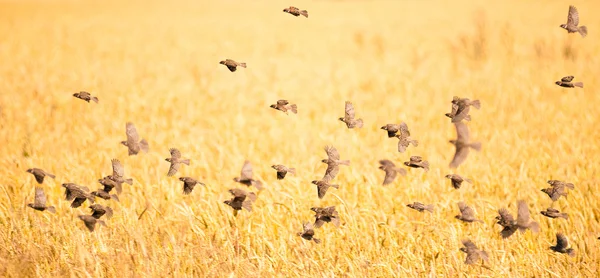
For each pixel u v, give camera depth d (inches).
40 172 732.0
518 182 959.0
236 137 1222.3
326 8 5408.5
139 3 5890.8
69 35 3267.7
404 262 737.0
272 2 6112.2
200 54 2652.6
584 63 2044.8
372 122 1386.6
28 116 1400.1
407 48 2726.4
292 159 1078.4
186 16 4579.2
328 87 1823.3
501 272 706.8
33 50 2635.3
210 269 697.6
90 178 983.6
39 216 831.7
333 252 764.6
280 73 2121.1
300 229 822.5
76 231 784.9
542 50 2278.5
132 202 882.1
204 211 837.2
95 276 688.4
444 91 1702.8
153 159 1090.7
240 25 3934.5
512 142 1186.6
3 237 765.9
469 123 1337.4
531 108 1451.8
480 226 818.2
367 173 996.6
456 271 720.3
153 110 1507.1
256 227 815.7
